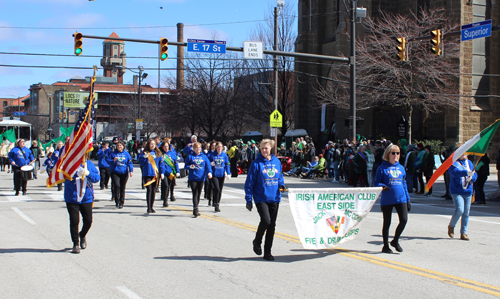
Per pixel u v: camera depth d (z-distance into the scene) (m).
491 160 33.81
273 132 26.45
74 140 7.43
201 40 18.53
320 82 40.97
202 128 45.91
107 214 11.97
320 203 7.29
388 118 39.19
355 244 8.34
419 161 17.62
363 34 35.00
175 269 6.55
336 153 21.95
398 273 6.37
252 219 11.18
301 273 6.35
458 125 31.84
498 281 6.02
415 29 31.08
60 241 8.51
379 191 7.53
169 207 13.41
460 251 7.84
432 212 13.03
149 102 65.12
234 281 5.96
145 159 12.31
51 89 109.94
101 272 6.39
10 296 5.36
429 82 30.67
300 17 42.00
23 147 16.34
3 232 9.39
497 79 33.81
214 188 12.55
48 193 17.09
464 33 16.38
